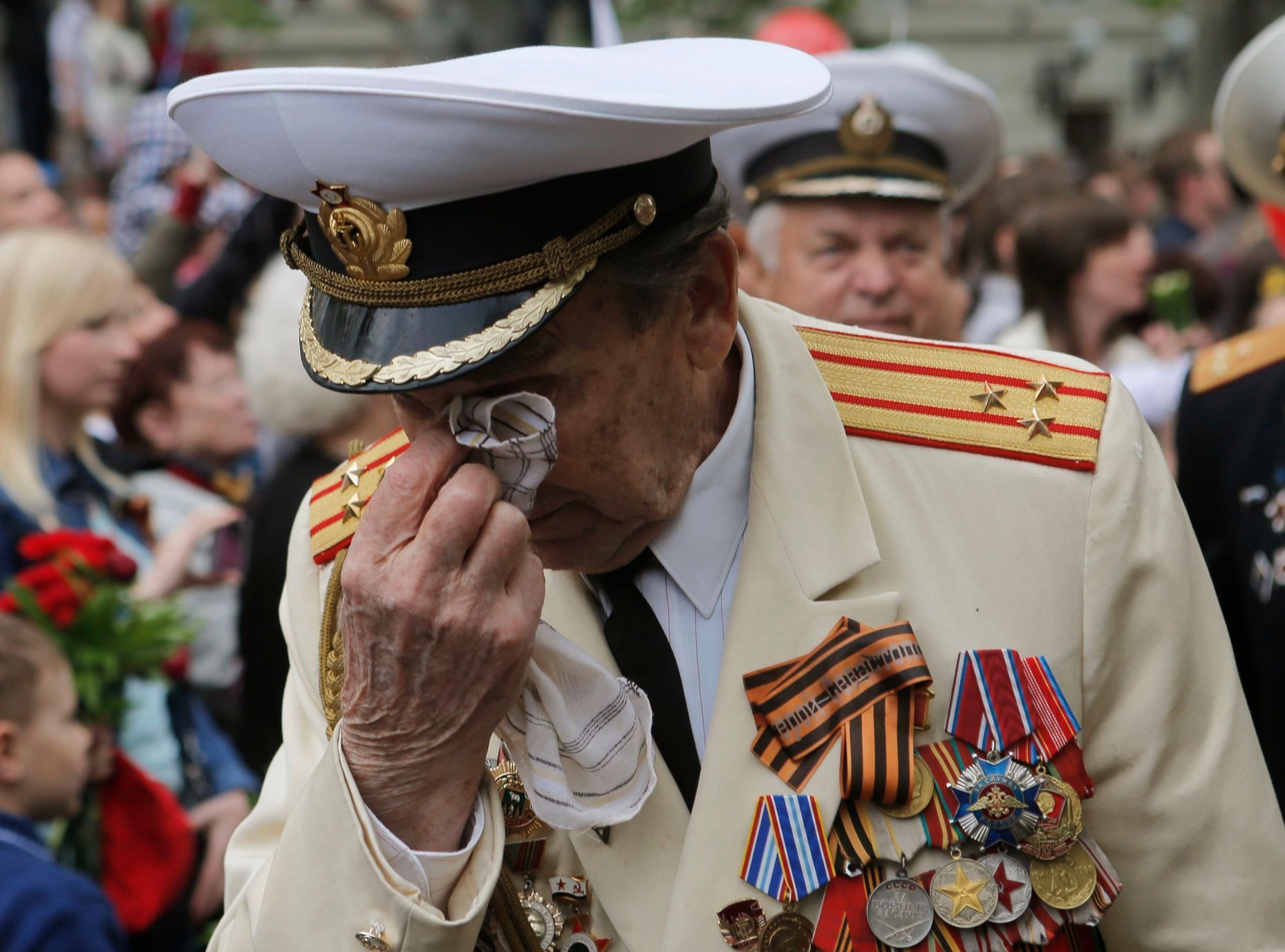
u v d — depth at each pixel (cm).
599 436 143
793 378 166
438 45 1184
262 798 168
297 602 174
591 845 156
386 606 133
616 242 138
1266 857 160
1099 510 162
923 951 150
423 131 130
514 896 153
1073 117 1572
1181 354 492
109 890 276
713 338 153
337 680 162
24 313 326
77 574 283
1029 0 1533
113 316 340
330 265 141
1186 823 158
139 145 661
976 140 321
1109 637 160
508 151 130
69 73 926
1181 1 1506
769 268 317
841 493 162
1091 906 153
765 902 150
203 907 291
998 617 159
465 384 136
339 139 132
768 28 463
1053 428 166
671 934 150
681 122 132
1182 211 758
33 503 317
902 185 306
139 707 282
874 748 151
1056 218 434
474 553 134
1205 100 1541
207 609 332
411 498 135
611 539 154
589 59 149
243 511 369
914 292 312
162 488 371
